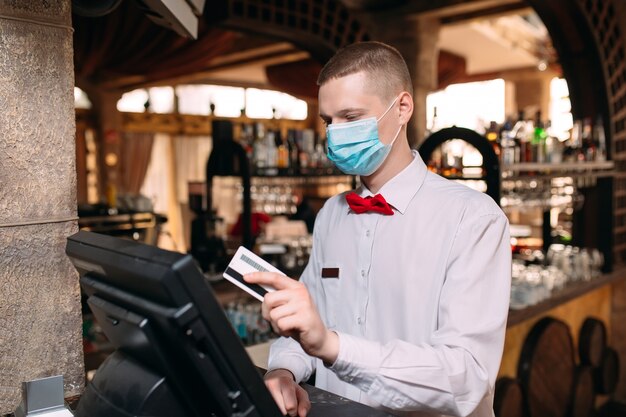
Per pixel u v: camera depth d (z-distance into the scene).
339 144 1.38
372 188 1.52
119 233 4.90
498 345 1.24
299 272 4.30
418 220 1.41
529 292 3.30
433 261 1.36
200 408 0.83
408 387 1.09
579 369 3.97
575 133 4.20
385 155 1.42
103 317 0.89
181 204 11.02
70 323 1.35
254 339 3.04
